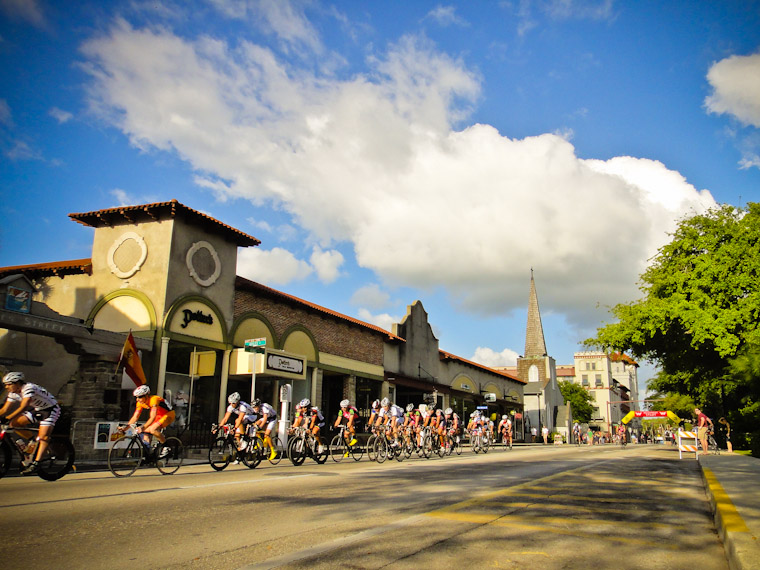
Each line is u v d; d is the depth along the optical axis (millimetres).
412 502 7406
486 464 15359
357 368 27969
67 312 19375
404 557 4543
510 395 51094
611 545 4988
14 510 6496
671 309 26016
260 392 21984
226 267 20625
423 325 35500
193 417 18859
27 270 20016
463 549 4801
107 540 5047
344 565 4301
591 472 12352
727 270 25797
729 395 33375
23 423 9086
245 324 21203
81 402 15117
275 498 7723
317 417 14945
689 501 7672
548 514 6480
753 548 4105
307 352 24484
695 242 28469
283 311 23375
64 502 7145
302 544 4977
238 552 4691
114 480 9953
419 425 20031
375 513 6543
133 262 18734
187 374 18922
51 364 19125
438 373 36938
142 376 16000
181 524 5812
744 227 26859
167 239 18375
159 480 10078
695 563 4453
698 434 21203
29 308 14836
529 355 72062
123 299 18531
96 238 19656
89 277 19391
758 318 24359
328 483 9711
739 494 7137
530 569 4227
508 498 7777
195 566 4277
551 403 66188
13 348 19859
